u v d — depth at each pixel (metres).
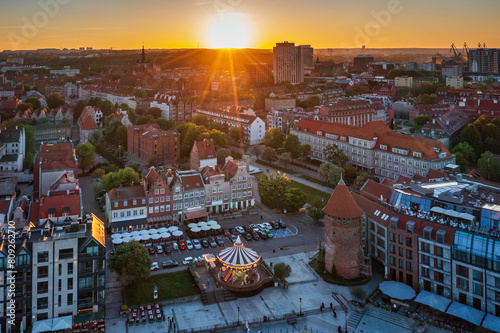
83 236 107.62
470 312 100.81
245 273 120.88
